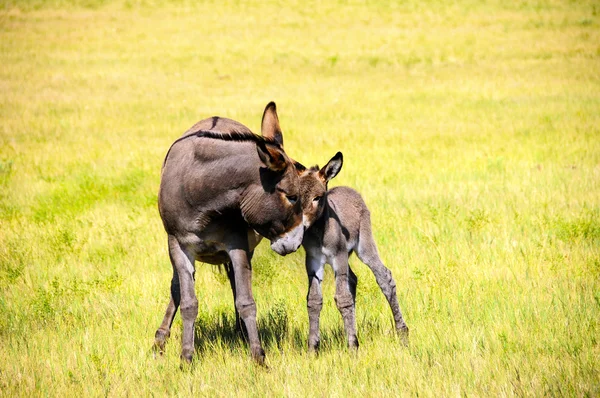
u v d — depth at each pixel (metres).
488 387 22.94
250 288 25.64
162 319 30.78
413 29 156.25
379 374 24.42
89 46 141.38
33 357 26.66
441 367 24.52
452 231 40.53
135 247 39.94
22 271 36.38
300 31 158.00
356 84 107.00
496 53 127.12
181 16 177.00
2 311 31.53
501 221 41.72
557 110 80.50
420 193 48.59
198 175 24.95
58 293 32.81
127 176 54.75
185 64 125.62
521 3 178.62
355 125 76.94
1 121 80.31
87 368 25.91
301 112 85.69
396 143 66.81
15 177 56.19
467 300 30.86
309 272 26.75
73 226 43.91
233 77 114.81
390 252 37.38
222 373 25.23
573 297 30.27
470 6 179.25
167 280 35.09
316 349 26.45
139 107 90.81
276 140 27.06
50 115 84.81
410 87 102.94
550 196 46.53
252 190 24.67
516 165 56.34
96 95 99.75
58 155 64.06
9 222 44.59
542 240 38.22
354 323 26.62
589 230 38.72
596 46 127.62
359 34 153.25
